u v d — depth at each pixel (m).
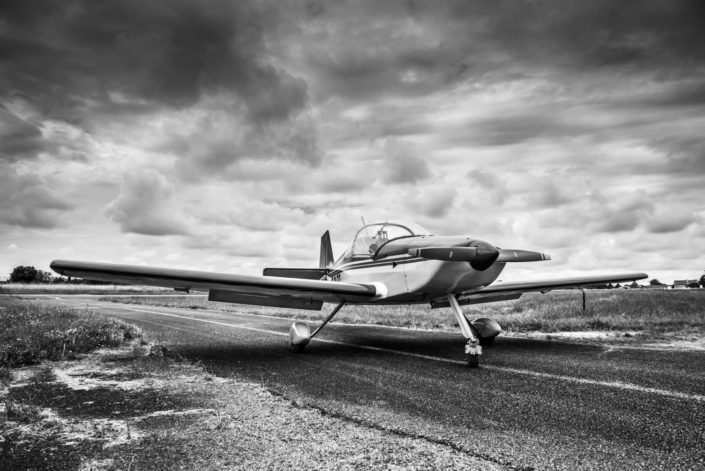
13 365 5.20
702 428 2.84
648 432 2.77
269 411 3.30
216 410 3.34
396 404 3.49
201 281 5.95
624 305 13.69
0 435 2.79
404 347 7.04
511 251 6.20
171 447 2.56
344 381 4.41
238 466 2.28
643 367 4.97
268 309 18.28
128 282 6.14
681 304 13.88
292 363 5.52
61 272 5.44
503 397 3.70
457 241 5.99
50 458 2.41
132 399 3.69
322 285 6.64
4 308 12.22
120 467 2.28
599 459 2.34
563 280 8.16
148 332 8.88
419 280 6.42
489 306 16.75
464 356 6.05
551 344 7.08
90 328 7.37
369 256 7.59
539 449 2.49
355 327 10.67
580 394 3.77
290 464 2.30
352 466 2.27
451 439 2.66
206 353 6.36
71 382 4.36
